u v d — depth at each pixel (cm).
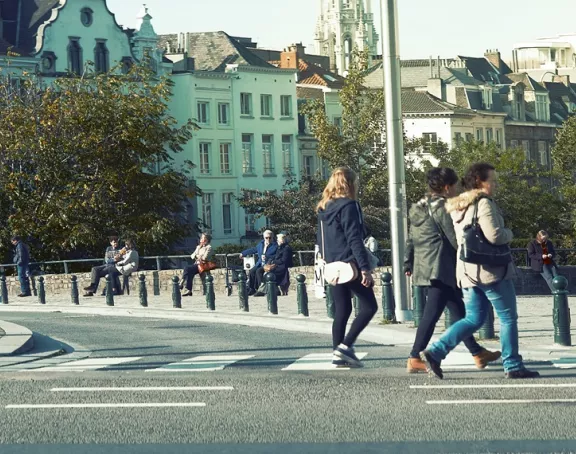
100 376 1436
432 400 1157
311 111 7244
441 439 952
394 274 2167
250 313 2605
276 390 1256
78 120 5478
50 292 4209
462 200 1298
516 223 8381
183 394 1236
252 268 3469
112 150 5559
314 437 974
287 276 3428
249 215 8888
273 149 9169
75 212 5403
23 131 5431
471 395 1184
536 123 11850
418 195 7306
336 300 1462
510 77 12175
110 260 3853
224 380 1353
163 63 8300
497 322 2084
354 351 1587
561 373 1340
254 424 1042
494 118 11169
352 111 7150
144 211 5638
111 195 5475
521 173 8656
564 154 8938
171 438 982
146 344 1984
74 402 1193
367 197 7056
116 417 1093
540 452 895
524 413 1066
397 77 2159
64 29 7525
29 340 1955
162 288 3950
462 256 1294
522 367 1312
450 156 8750
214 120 8650
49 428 1042
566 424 1006
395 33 2148
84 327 2472
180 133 5766
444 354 1325
